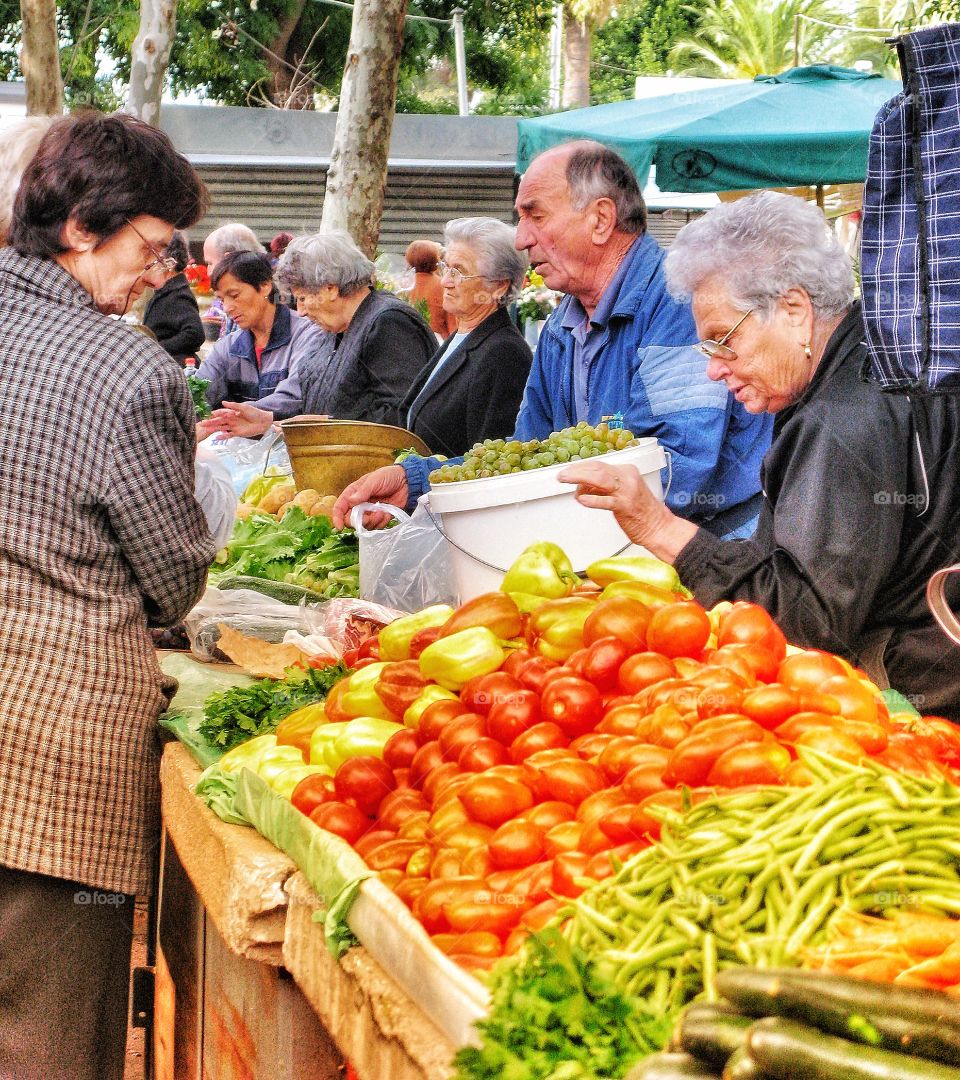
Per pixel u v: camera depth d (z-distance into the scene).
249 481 4.94
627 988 1.35
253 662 3.00
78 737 2.45
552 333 3.83
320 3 28.09
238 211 14.27
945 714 2.39
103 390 2.40
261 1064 2.16
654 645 2.00
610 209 3.47
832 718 1.67
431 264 8.23
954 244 2.12
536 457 2.82
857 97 7.64
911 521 2.32
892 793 1.48
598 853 1.57
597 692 1.92
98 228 2.43
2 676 2.40
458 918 1.56
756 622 2.01
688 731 1.73
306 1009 2.05
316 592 3.75
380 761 2.04
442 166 14.68
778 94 7.66
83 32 12.81
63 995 2.50
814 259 2.39
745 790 1.54
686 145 7.29
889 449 2.28
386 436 4.14
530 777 1.77
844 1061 1.07
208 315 9.65
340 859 1.78
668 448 3.30
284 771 2.19
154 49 9.30
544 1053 1.24
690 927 1.37
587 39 31.41
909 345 2.17
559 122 8.38
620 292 3.49
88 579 2.46
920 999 1.13
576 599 2.21
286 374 6.56
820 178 7.29
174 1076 2.93
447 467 2.94
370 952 1.67
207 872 2.18
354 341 5.18
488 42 30.92
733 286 2.42
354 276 5.19
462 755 1.92
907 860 1.42
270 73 27.44
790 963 1.32
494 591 2.60
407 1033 1.47
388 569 3.39
